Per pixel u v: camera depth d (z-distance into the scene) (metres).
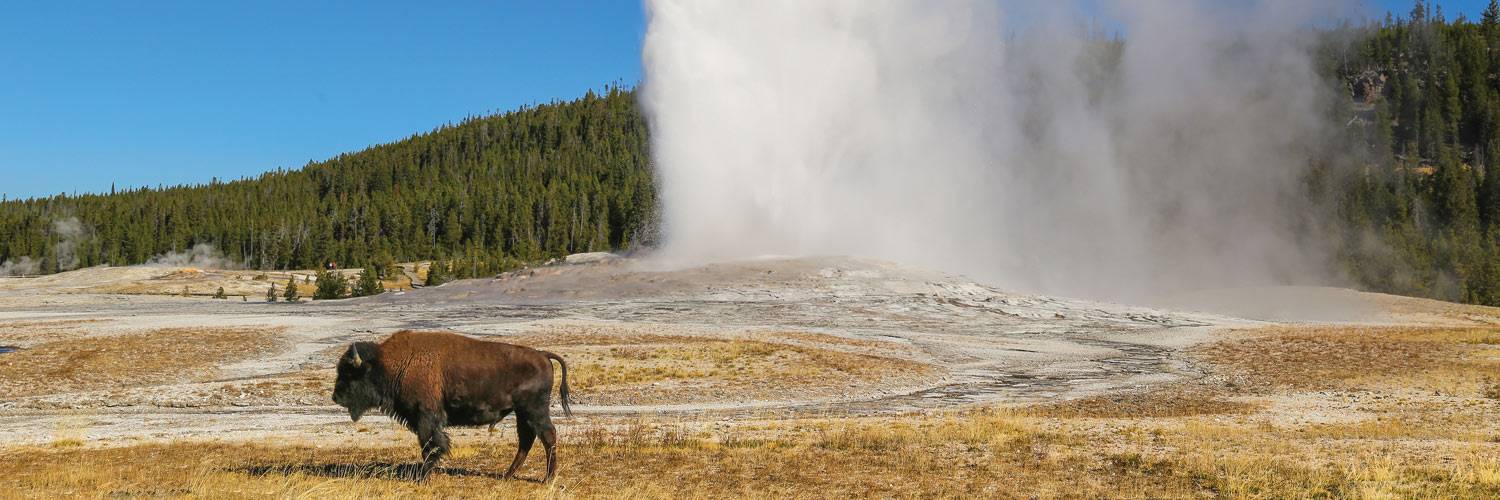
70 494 9.65
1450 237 146.38
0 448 15.01
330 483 10.39
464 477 11.44
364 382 10.83
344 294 103.56
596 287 63.25
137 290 111.25
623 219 165.75
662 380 27.36
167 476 11.09
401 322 46.34
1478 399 23.48
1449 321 63.84
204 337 36.88
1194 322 52.78
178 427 18.84
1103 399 24.83
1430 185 171.12
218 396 23.81
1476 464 12.24
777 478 11.95
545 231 172.50
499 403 11.02
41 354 30.42
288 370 29.48
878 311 52.53
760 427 17.88
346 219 183.75
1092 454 13.88
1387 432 16.97
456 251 166.25
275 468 11.55
